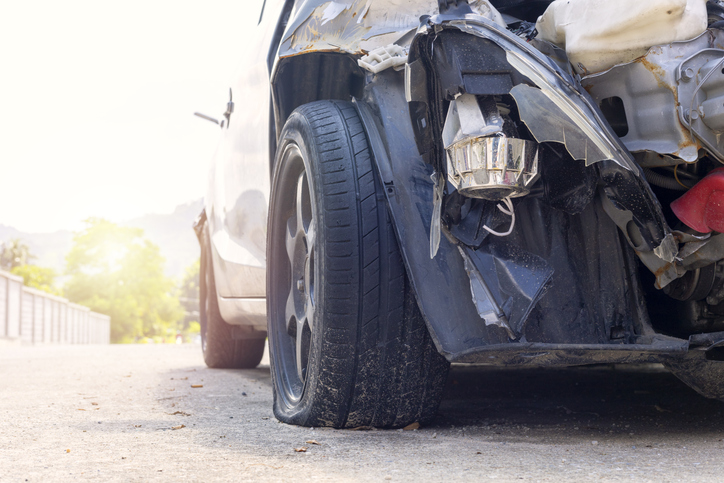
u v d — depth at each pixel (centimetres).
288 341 264
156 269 7888
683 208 175
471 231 184
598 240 190
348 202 205
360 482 148
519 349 169
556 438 202
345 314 201
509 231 181
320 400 211
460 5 178
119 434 214
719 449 178
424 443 193
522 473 154
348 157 212
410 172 202
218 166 436
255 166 330
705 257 180
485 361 180
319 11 233
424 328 204
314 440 198
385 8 221
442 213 183
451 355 181
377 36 218
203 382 399
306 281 235
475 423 232
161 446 192
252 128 336
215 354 495
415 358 205
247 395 329
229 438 204
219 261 412
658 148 169
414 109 190
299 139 231
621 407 268
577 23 175
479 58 169
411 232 195
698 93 165
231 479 151
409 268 192
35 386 381
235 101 380
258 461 170
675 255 175
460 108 171
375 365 204
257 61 328
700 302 202
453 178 175
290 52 235
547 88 162
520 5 221
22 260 8756
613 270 190
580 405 277
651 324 193
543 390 328
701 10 168
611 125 181
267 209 307
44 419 248
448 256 191
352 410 210
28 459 175
